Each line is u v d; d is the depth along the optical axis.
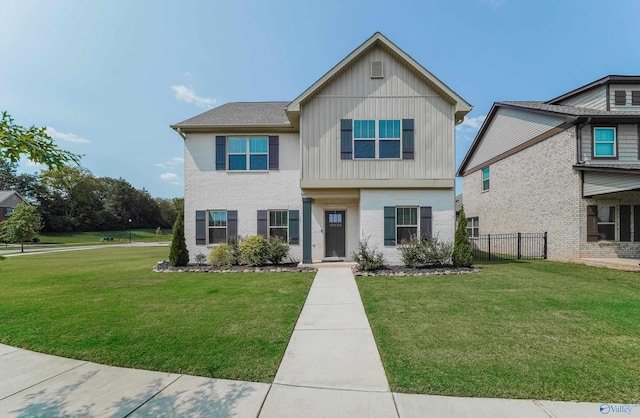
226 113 13.88
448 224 11.11
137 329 4.85
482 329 4.75
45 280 9.24
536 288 7.59
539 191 14.46
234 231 12.55
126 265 13.06
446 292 7.21
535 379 3.25
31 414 2.78
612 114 12.05
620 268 10.55
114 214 65.62
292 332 4.75
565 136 12.93
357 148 11.22
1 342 4.42
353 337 4.54
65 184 58.56
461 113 11.55
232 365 3.66
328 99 11.27
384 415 2.69
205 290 7.58
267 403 2.89
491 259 14.03
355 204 12.35
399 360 3.72
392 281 8.57
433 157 11.16
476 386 3.12
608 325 4.90
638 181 10.41
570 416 2.66
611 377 3.29
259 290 7.53
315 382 3.28
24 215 26.98
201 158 12.68
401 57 11.03
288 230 12.52
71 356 3.95
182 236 11.62
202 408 2.82
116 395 3.07
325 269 10.54
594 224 12.34
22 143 2.93
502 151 17.55
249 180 12.64
